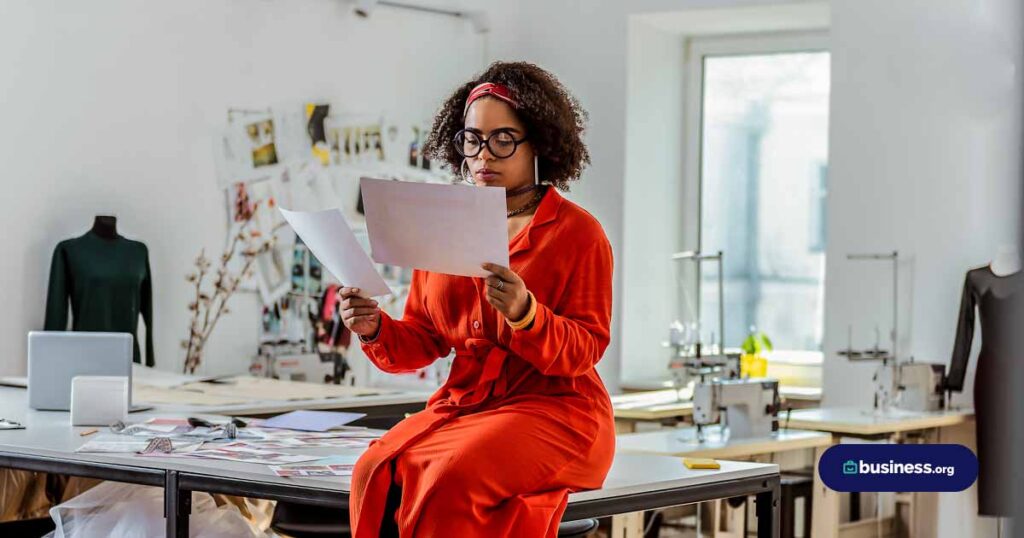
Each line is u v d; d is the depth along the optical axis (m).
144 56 5.59
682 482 2.27
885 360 5.45
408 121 6.50
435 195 1.87
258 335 5.96
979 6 5.56
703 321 6.92
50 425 3.00
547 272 2.04
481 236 1.88
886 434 5.16
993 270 5.30
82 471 2.48
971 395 5.61
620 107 6.54
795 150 6.73
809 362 6.61
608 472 2.30
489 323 2.12
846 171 5.98
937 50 5.71
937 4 5.70
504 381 2.12
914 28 5.78
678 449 4.00
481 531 1.94
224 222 5.85
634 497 2.18
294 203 6.06
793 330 6.74
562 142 2.14
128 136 5.55
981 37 5.55
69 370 3.37
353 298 2.21
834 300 6.01
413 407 4.03
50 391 3.38
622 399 5.36
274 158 6.00
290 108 6.07
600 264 2.06
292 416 3.08
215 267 5.82
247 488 2.25
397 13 6.45
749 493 2.41
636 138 6.62
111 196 5.50
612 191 6.56
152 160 5.62
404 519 1.98
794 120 6.73
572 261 2.04
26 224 5.27
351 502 2.07
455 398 2.16
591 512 2.12
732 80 6.86
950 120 5.66
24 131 5.25
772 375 6.70
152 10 5.61
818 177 6.68
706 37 6.88
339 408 3.84
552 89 2.14
